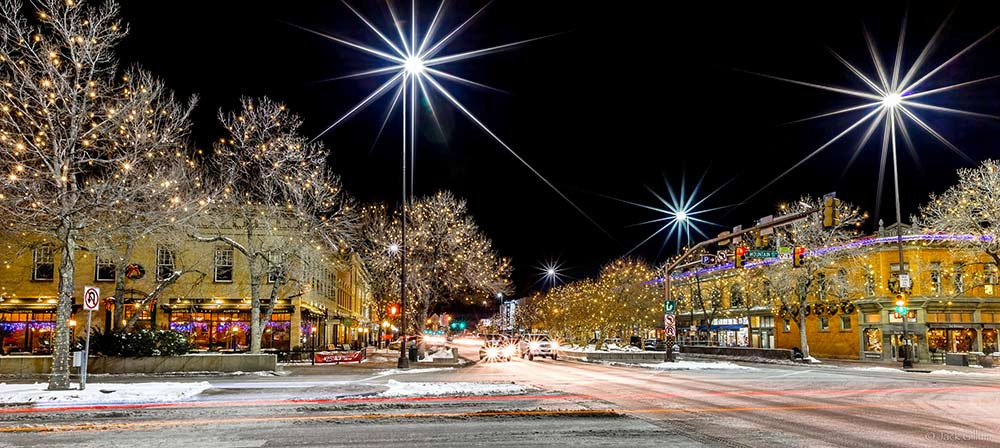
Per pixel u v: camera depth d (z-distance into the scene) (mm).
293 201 35562
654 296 64312
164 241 32500
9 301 40469
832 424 14164
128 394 19062
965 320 50281
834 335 57656
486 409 16469
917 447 11469
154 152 28250
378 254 46875
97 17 22609
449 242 46219
